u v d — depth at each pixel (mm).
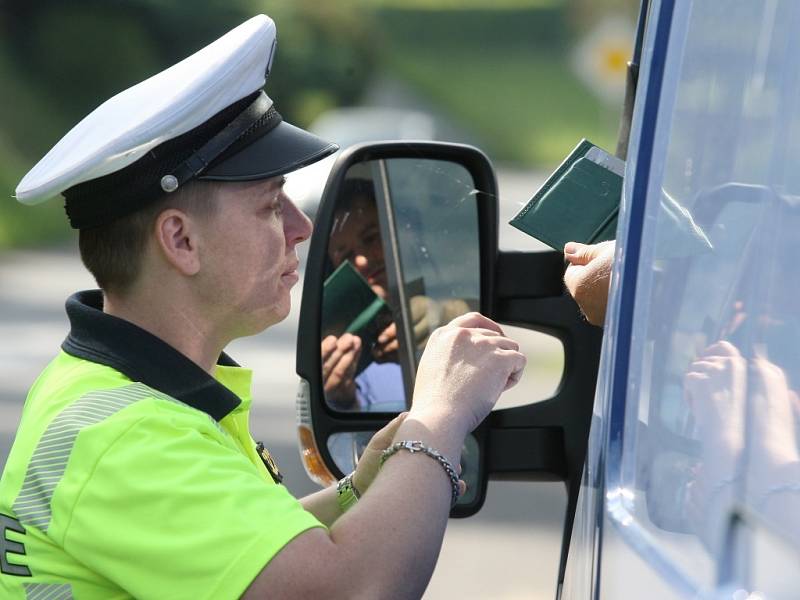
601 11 81000
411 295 4234
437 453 3141
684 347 2490
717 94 2572
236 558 2906
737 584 2078
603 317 3457
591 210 3773
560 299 4211
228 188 3281
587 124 72500
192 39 51781
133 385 3182
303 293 4074
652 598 2293
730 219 2479
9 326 23984
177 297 3307
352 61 58250
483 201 4215
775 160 2402
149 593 2953
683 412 2438
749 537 2088
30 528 3076
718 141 2549
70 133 3277
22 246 36781
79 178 3182
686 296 2531
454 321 3496
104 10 50719
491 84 77125
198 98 3180
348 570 2932
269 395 17000
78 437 3051
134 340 3246
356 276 4199
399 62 77125
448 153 4184
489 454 4191
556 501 11898
